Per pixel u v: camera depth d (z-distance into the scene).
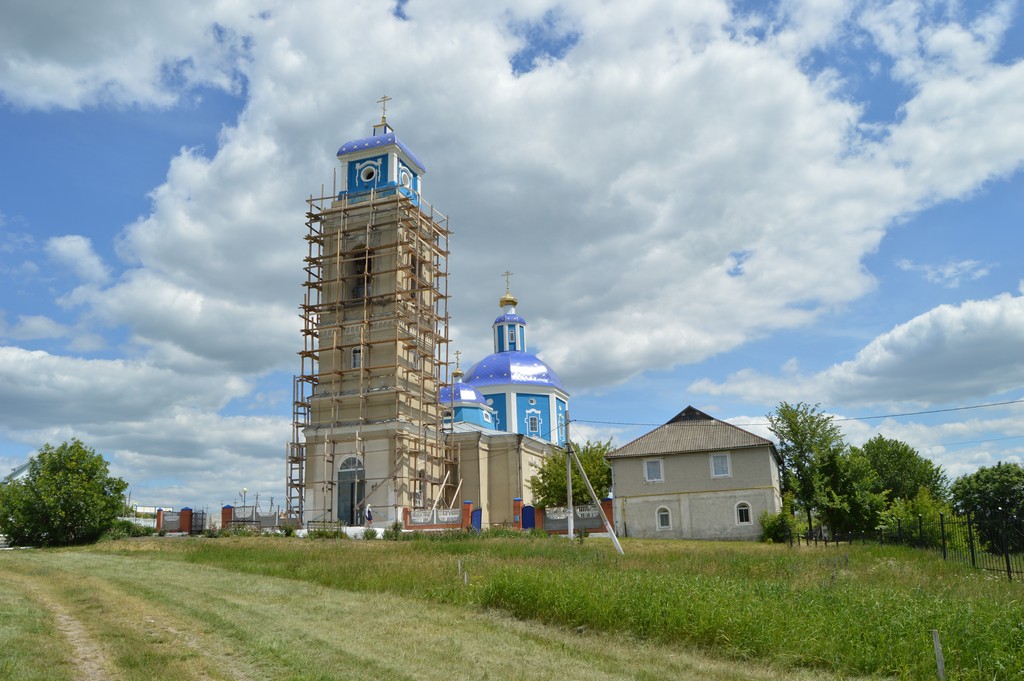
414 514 51.25
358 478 53.66
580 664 14.00
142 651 13.74
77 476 45.38
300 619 17.55
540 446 66.69
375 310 56.25
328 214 58.50
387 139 58.75
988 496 69.75
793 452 52.59
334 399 55.09
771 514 49.47
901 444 83.19
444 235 62.53
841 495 52.34
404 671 13.04
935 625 13.80
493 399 76.19
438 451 58.41
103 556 34.34
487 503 61.03
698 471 52.53
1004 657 12.56
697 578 19.42
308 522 49.69
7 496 45.03
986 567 29.78
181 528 51.25
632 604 16.84
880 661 13.36
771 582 19.39
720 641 15.12
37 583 23.08
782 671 13.62
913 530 46.34
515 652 14.84
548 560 28.92
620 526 52.84
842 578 23.11
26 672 11.89
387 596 22.03
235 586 23.41
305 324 57.25
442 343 60.84
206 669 12.80
